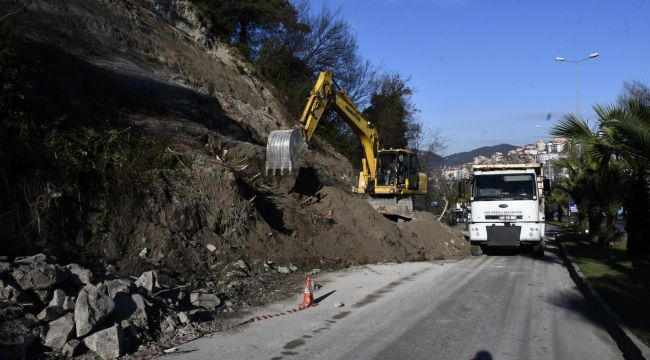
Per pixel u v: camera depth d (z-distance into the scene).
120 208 10.99
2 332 6.01
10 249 8.73
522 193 18.70
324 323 8.45
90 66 16.12
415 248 18.52
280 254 13.56
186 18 29.47
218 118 20.75
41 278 6.80
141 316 7.31
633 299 9.58
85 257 9.73
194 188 12.87
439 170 48.56
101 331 6.50
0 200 9.13
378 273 14.06
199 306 9.03
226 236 12.77
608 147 14.93
